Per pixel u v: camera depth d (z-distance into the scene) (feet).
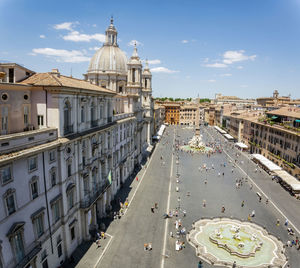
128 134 197.16
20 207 68.80
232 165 251.60
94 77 237.45
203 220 131.23
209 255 101.50
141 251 102.83
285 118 235.61
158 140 382.83
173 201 155.84
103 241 108.58
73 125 95.35
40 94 86.58
